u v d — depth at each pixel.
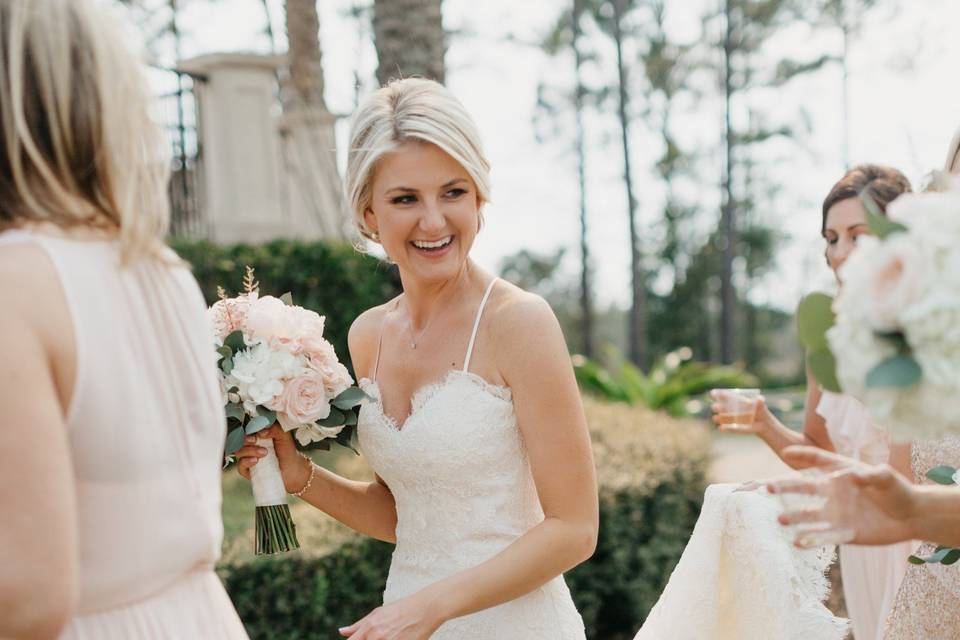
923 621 2.00
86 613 1.18
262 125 8.34
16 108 1.14
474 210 2.01
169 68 8.12
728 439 10.63
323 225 8.77
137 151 1.23
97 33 1.20
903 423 1.21
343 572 3.61
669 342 30.34
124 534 1.17
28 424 1.04
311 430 2.16
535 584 1.86
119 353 1.17
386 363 2.20
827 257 2.86
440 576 2.06
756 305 31.41
